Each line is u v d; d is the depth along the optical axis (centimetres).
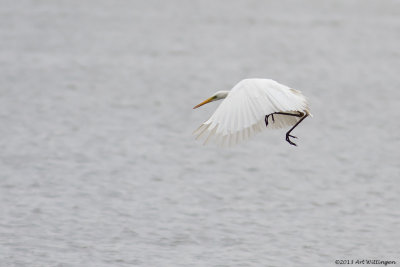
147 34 5081
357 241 1466
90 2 6706
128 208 1631
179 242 1427
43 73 3572
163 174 1938
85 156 2105
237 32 5297
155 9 6450
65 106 2848
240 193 1780
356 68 3919
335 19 5916
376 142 2361
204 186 1836
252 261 1339
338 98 3120
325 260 1363
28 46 4388
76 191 1756
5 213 1575
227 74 3759
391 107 2928
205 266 1307
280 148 2264
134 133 2436
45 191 1752
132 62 4019
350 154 2203
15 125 2492
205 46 4684
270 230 1512
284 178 1933
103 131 2447
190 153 2177
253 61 4175
